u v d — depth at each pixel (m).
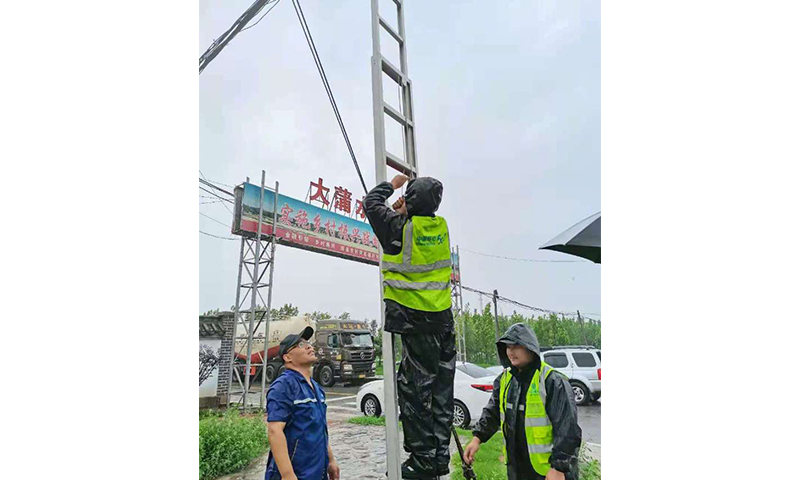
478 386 6.74
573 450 2.48
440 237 2.38
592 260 4.46
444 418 2.35
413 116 3.04
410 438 2.30
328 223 11.48
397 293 2.30
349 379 12.41
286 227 10.41
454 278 11.20
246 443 5.82
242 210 9.47
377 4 2.74
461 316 11.16
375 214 2.34
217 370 9.05
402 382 2.33
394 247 2.33
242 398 9.07
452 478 4.81
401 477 2.36
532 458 2.66
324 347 12.80
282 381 2.88
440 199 2.46
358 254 12.15
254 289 9.13
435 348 2.32
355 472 5.48
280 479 2.81
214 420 6.10
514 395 2.80
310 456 2.84
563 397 2.56
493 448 5.67
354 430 7.38
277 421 2.75
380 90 2.63
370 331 13.39
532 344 2.72
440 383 2.38
